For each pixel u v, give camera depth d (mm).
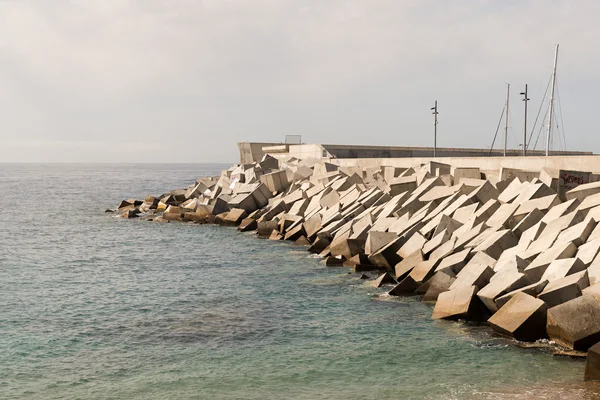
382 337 14734
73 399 11594
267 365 13148
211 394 11703
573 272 14203
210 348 14336
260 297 19266
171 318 17031
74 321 16844
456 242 19469
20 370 13070
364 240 24234
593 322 12516
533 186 21906
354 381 12156
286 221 33094
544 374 11930
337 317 16641
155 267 25297
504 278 14930
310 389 11828
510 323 13680
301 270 23531
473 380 11906
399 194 29828
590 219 16688
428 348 13797
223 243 31703
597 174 22812
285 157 59469
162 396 11648
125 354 14023
